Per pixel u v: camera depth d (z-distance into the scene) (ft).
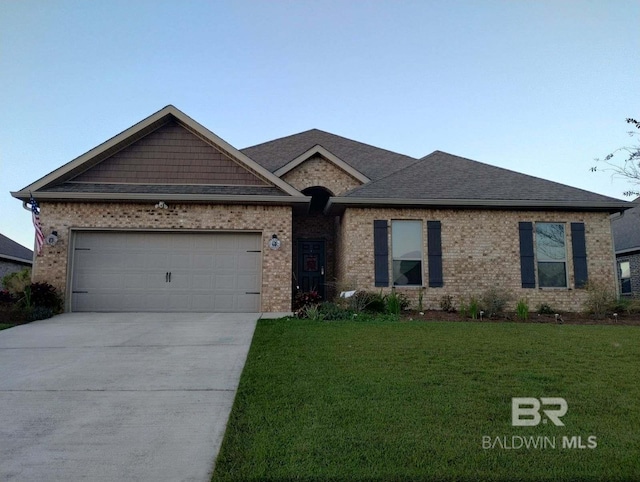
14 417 16.51
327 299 55.21
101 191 42.83
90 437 14.87
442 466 12.51
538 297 46.24
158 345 27.68
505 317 39.81
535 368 21.76
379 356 23.84
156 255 43.37
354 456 13.08
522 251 46.73
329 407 16.75
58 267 42.06
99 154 44.65
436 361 22.90
